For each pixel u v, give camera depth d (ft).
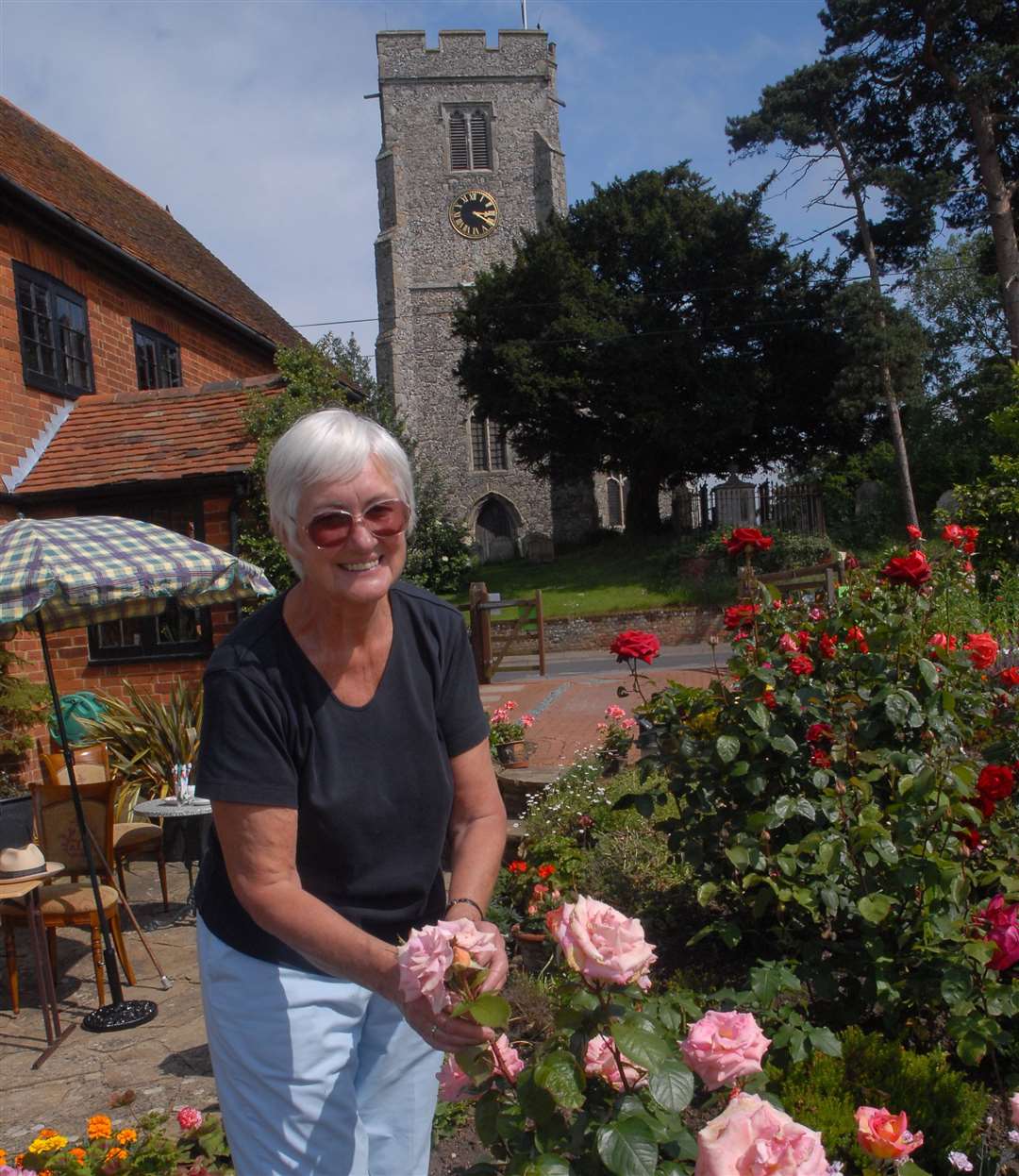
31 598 15.37
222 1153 10.33
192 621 29.53
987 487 33.32
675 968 12.12
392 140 141.69
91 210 42.96
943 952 9.25
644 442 97.14
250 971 6.16
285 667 6.04
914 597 11.76
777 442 101.86
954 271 110.73
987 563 31.32
